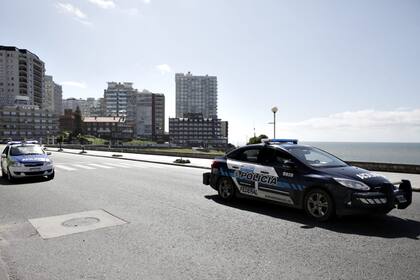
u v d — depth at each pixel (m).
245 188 8.15
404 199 6.49
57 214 7.35
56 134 137.50
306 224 6.39
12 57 139.12
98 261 4.59
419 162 109.31
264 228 6.12
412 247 5.07
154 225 6.35
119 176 14.68
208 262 4.51
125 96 192.88
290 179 7.07
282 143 8.11
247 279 3.97
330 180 6.38
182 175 15.12
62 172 16.52
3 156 14.38
